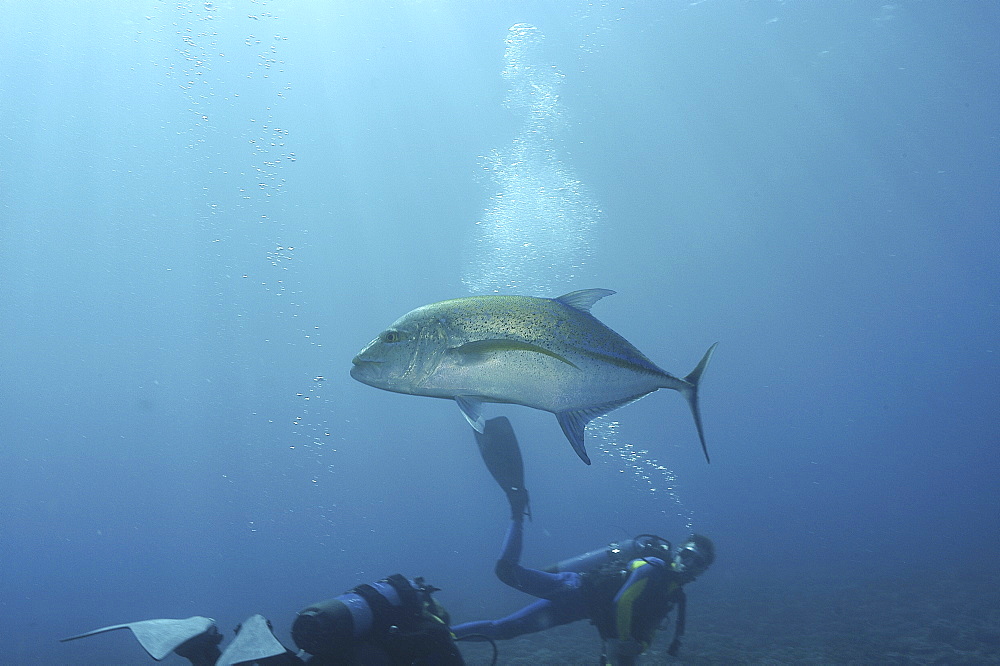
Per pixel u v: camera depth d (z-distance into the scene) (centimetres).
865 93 3228
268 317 3981
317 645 230
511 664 640
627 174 3662
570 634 810
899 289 4872
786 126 3466
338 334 4138
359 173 3659
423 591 277
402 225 3866
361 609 242
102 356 4019
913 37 2839
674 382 141
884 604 900
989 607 823
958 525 2047
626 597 399
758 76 3161
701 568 450
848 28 2856
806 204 4100
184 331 3953
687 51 3036
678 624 441
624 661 397
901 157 3678
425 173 3700
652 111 3325
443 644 254
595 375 135
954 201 4069
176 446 4534
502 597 1133
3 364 3962
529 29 2903
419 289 4056
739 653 645
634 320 4559
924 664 583
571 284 2394
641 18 2883
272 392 4369
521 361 130
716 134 3516
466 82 3409
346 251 3884
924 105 3269
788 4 2764
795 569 1343
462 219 3844
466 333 130
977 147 3569
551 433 4203
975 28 2731
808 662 602
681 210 4016
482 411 130
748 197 3934
